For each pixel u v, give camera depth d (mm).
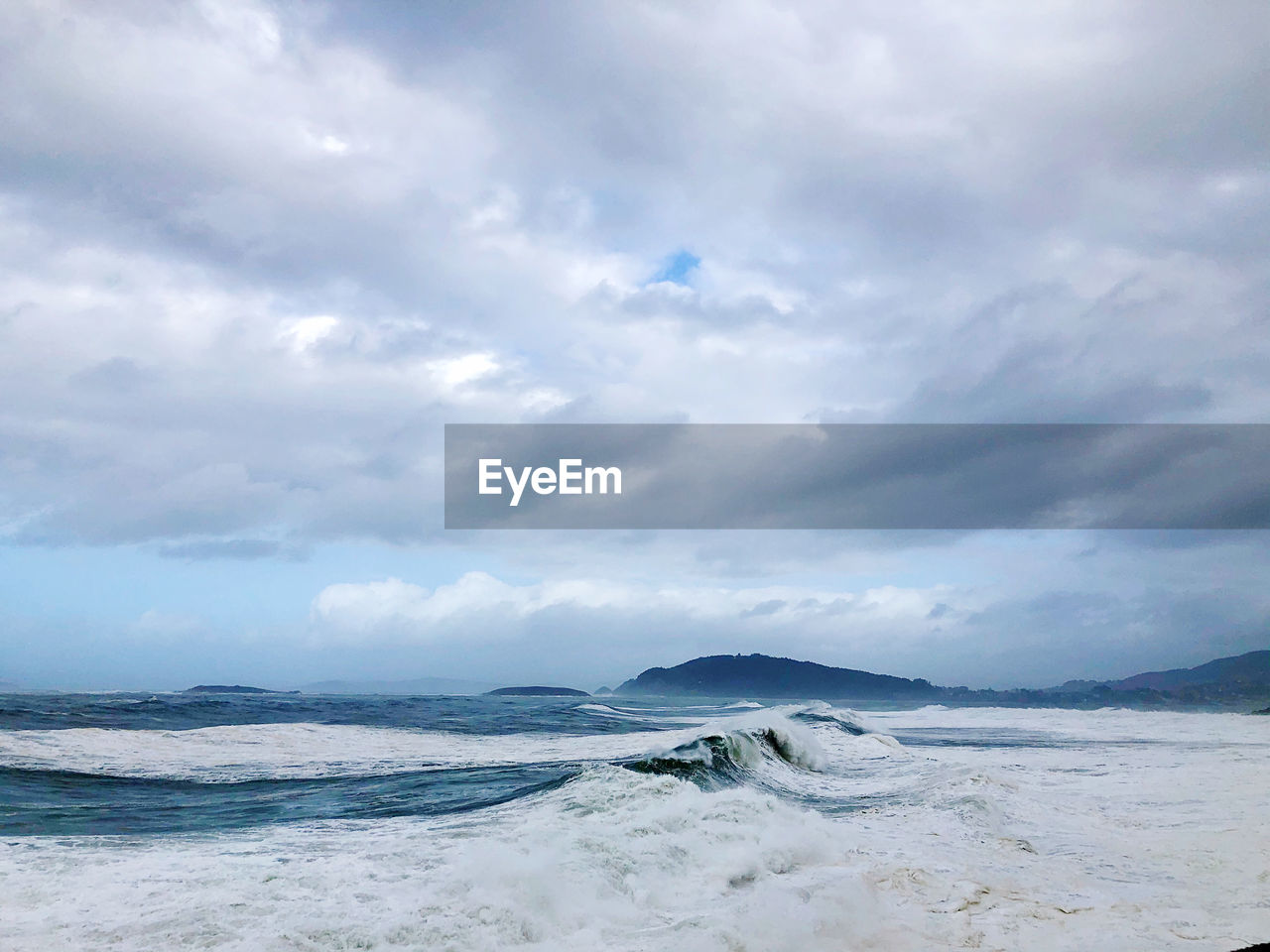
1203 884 7750
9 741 16125
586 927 6004
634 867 7484
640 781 11359
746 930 5891
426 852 7793
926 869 7930
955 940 5914
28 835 8547
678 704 88688
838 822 10477
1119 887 7617
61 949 5051
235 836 8867
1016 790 13203
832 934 5949
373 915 5789
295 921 5570
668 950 5516
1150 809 12164
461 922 5742
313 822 9922
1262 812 11844
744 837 8758
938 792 12930
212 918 5625
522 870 6773
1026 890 7352
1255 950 5734
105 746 16750
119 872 6824
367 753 18266
